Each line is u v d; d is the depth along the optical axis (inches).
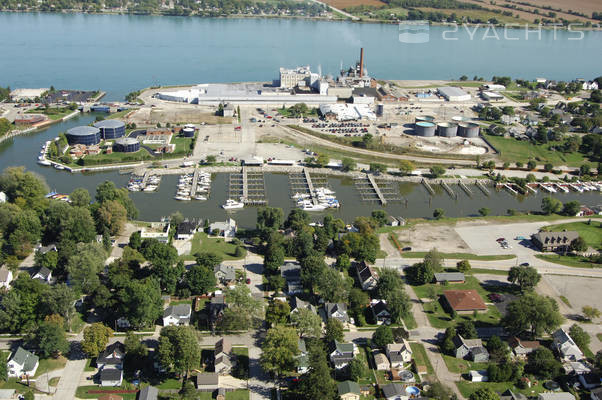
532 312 7716.5
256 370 7111.2
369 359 7342.5
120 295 7741.1
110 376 6742.1
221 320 7849.4
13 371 6801.2
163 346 6786.4
